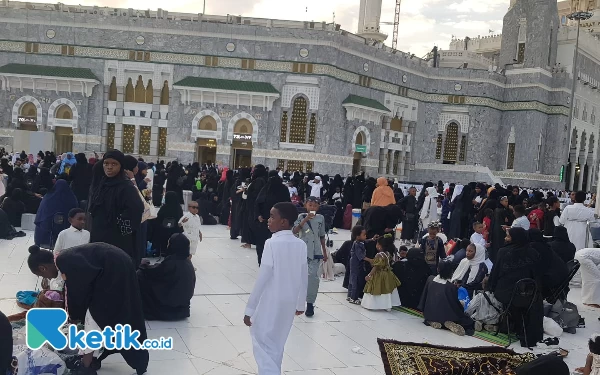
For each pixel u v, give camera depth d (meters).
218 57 38.34
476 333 8.16
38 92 37.56
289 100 38.50
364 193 19.44
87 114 38.00
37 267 6.38
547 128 48.75
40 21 37.62
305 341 7.36
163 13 38.78
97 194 6.48
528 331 7.89
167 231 11.43
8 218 12.98
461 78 46.81
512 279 8.13
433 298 8.44
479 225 11.46
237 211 14.94
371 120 41.66
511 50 49.44
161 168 23.78
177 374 5.93
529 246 8.30
